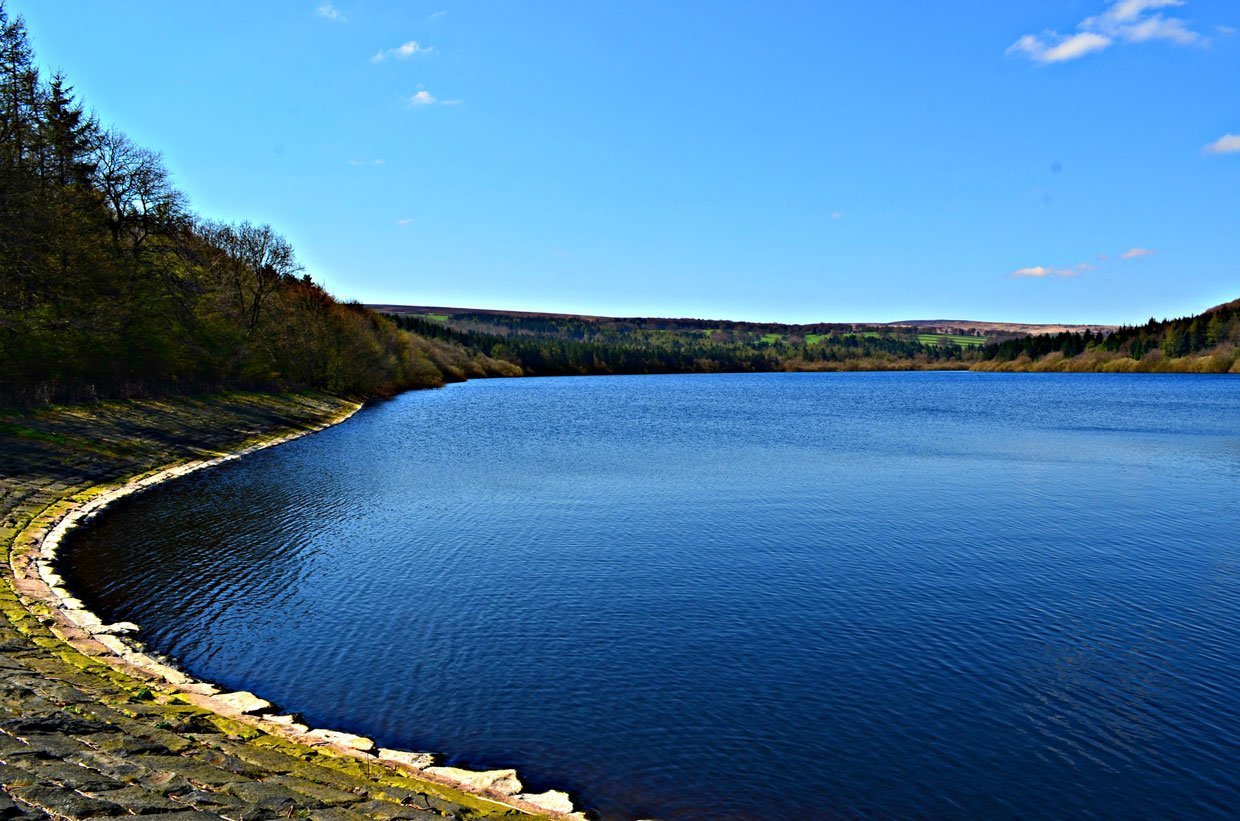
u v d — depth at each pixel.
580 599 20.75
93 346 44.03
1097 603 20.55
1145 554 25.17
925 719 14.43
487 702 14.83
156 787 9.27
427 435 60.16
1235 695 15.35
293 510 30.92
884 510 32.00
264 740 11.98
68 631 16.42
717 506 32.75
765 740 13.59
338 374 84.44
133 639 17.00
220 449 46.09
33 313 38.88
